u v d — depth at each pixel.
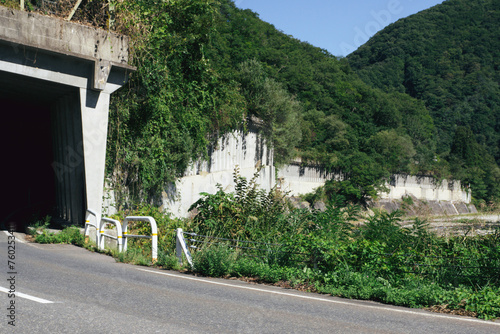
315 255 9.70
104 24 17.94
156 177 22.53
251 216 13.89
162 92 21.56
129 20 18.48
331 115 73.50
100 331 4.52
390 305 7.36
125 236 12.34
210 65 26.17
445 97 128.88
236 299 6.86
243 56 56.88
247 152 40.75
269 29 78.75
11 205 27.36
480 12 149.62
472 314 6.84
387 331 5.36
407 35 138.00
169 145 23.23
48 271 8.31
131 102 20.27
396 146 78.38
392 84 129.38
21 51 15.55
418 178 85.25
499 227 11.78
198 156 27.55
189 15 22.72
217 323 5.20
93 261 10.59
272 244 10.97
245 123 36.94
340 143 70.81
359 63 138.38
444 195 91.50
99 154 17.89
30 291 6.30
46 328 4.50
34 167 26.67
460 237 11.21
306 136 63.91
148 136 21.48
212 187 32.00
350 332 5.18
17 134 26.30
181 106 23.56
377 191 68.81
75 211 19.14
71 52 16.28
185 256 10.96
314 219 13.29
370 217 12.45
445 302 7.51
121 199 20.69
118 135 19.88
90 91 17.41
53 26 16.03
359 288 8.09
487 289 7.67
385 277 9.14
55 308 5.35
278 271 9.35
